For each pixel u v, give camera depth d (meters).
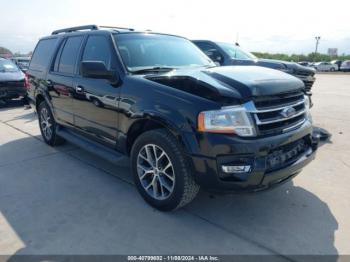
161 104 2.87
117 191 3.62
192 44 4.54
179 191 2.88
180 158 2.80
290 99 3.01
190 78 2.92
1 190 3.66
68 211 3.18
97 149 3.94
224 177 2.61
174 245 2.65
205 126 2.58
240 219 3.03
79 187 3.72
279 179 2.77
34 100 5.45
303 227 2.90
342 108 9.05
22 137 5.89
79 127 4.29
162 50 3.96
